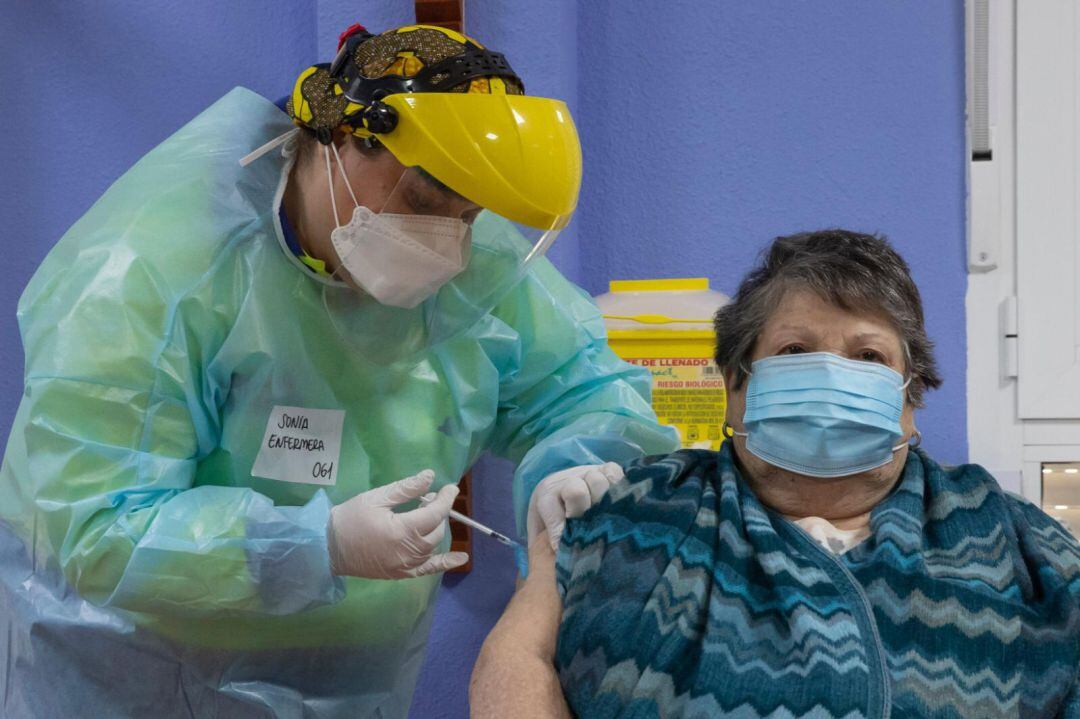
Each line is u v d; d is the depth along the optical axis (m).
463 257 1.45
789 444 1.27
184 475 1.47
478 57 1.38
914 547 1.21
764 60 2.39
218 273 1.47
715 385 2.09
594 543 1.32
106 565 1.38
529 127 1.32
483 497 2.30
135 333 1.40
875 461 1.27
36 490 1.38
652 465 1.41
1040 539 1.25
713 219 2.43
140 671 1.54
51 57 2.46
